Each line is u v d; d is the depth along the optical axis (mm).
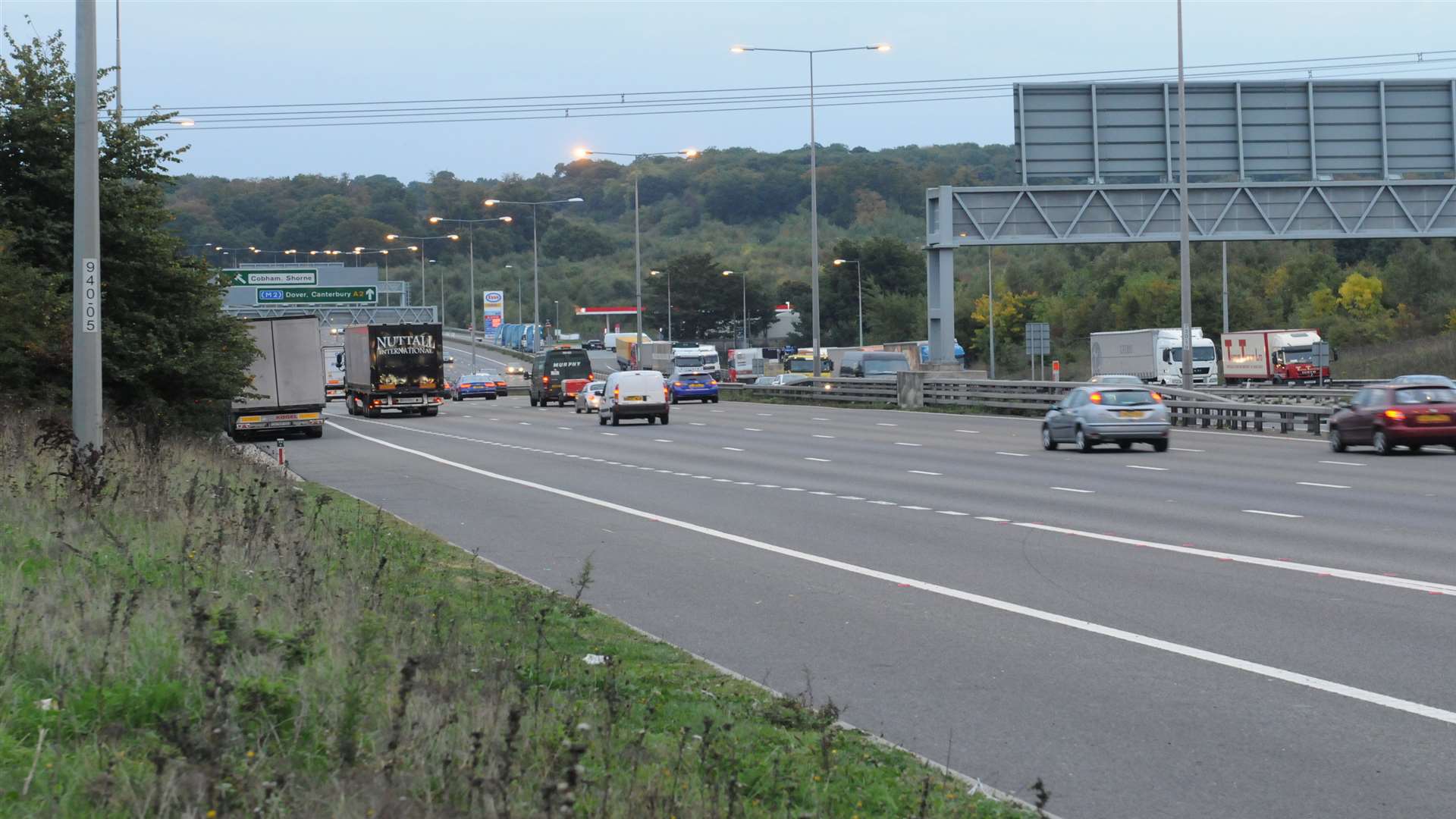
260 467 53656
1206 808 14242
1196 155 107562
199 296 65375
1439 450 63656
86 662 15438
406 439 87000
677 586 28750
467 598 25234
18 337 54438
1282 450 64750
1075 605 25719
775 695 18797
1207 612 24766
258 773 12086
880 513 41406
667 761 14203
